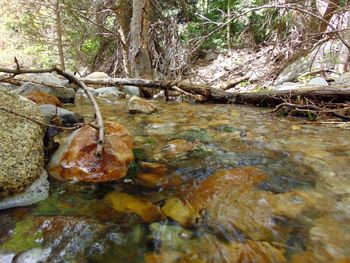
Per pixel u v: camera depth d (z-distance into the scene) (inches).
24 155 65.2
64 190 65.3
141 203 61.7
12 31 398.0
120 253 48.1
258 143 99.4
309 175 75.2
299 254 48.1
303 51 228.5
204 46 370.0
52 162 74.5
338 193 66.3
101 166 72.2
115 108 150.6
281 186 69.4
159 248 49.4
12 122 71.4
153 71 288.2
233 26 351.6
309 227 54.6
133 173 74.4
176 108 157.3
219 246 49.9
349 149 93.0
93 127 75.3
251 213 59.0
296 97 146.9
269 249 49.2
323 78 193.9
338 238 51.6
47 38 363.6
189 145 96.2
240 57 325.4
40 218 54.8
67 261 45.8
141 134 106.6
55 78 175.5
